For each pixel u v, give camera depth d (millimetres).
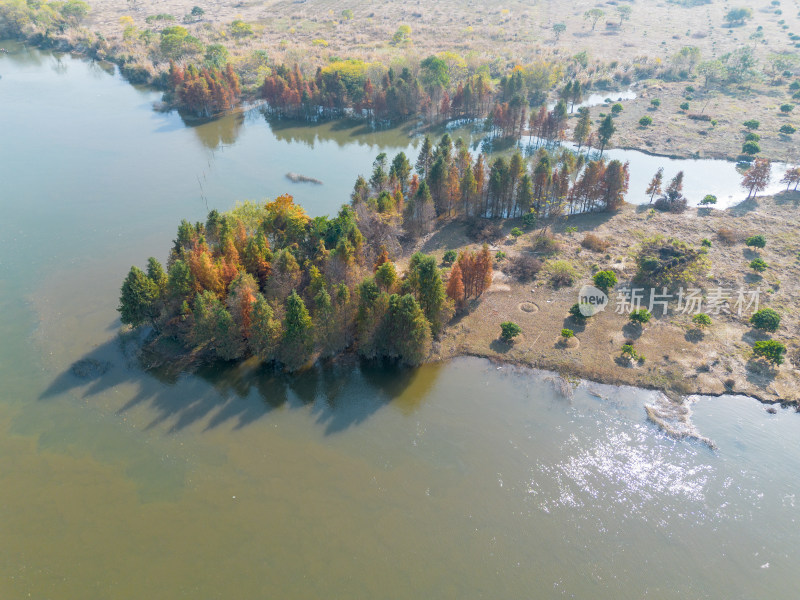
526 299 112688
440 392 91625
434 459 80250
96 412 87188
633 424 85500
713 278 117312
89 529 71062
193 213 147125
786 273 118250
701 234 134250
